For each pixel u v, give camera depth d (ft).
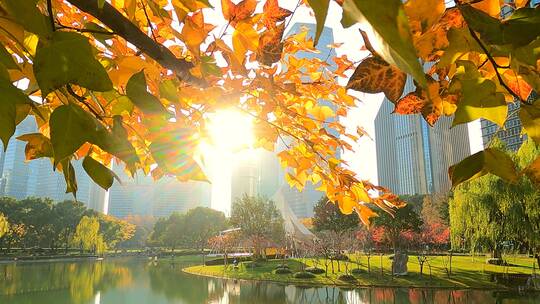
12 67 1.81
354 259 144.66
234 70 4.24
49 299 82.02
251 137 6.93
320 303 73.61
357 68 2.46
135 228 351.67
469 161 2.49
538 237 71.00
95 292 92.99
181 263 196.95
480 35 1.92
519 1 2.32
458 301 69.72
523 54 2.03
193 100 5.22
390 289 86.07
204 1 2.77
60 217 227.81
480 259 134.31
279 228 166.81
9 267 160.04
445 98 2.73
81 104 2.83
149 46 3.46
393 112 2.89
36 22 1.96
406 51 1.03
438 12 2.07
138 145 5.65
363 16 1.05
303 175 7.77
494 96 2.35
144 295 89.45
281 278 108.88
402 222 138.00
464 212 82.99
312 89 6.92
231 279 116.67
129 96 2.43
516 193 71.67
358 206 6.57
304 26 6.25
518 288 79.82
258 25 4.38
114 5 4.03
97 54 3.32
